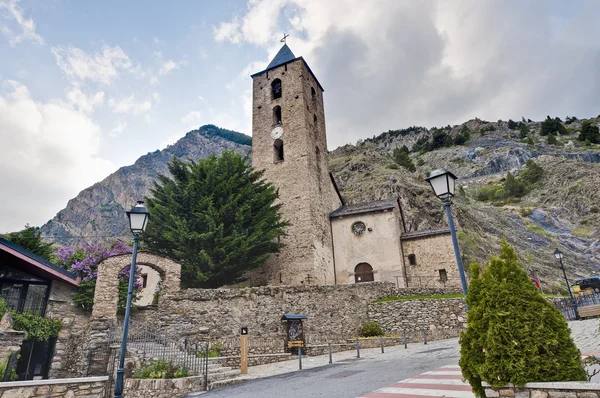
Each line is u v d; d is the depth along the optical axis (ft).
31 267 45.47
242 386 31.58
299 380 31.27
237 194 69.67
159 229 62.59
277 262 85.71
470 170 346.74
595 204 221.46
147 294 76.89
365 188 184.55
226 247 61.36
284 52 111.96
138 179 487.61
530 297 16.30
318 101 115.14
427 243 92.73
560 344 15.25
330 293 61.21
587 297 61.00
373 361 39.34
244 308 52.65
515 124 484.33
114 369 36.70
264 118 104.27
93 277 48.60
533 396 14.33
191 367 35.42
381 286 67.62
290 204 90.38
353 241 95.09
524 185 274.77
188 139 628.69
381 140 560.20
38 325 41.96
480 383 16.47
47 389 24.45
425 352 42.68
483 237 167.32
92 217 406.00
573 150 339.16
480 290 17.69
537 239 196.54
